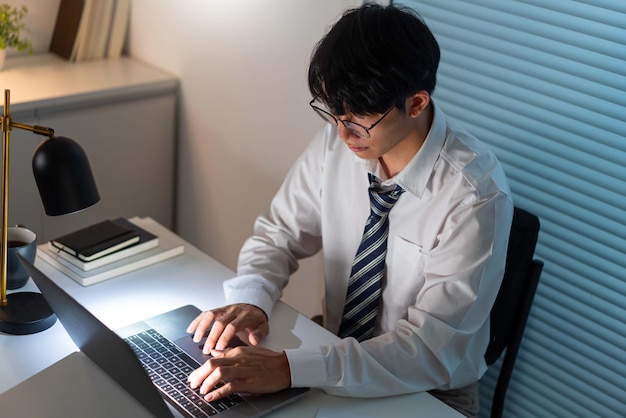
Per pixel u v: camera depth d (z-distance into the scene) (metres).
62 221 2.56
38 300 1.62
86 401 1.39
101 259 1.74
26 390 1.40
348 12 1.48
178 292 1.73
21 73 2.52
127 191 2.72
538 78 1.90
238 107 2.56
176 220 2.96
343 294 1.91
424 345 1.56
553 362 2.07
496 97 1.98
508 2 1.90
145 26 2.76
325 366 1.47
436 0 2.03
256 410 1.39
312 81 1.47
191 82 2.68
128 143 2.65
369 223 1.76
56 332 1.57
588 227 1.91
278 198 1.94
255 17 2.40
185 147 2.80
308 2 2.24
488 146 1.95
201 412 1.36
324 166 1.86
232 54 2.51
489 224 1.61
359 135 1.50
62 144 1.46
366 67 1.40
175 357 1.50
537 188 1.97
